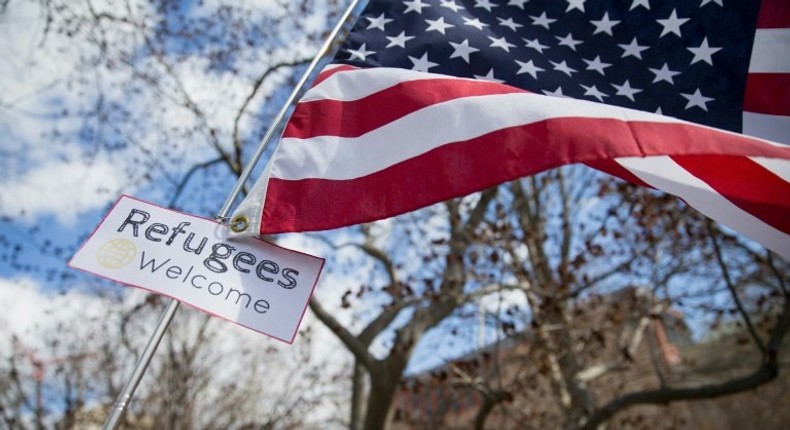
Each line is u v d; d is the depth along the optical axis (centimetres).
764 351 774
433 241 895
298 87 412
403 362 861
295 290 305
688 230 945
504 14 475
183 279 297
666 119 335
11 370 1314
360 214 340
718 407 1956
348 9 465
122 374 1317
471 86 385
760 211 329
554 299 889
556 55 452
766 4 449
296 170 360
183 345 1278
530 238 957
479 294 876
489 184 330
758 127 414
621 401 842
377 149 368
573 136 331
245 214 332
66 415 1313
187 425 1255
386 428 873
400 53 446
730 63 436
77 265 293
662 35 454
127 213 315
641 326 1085
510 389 1072
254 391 1424
